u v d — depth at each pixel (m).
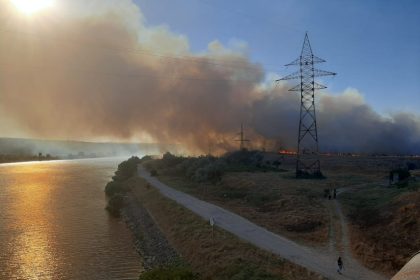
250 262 38.12
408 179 76.75
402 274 9.20
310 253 40.00
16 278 41.84
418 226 42.53
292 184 85.69
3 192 103.69
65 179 140.62
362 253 39.25
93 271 43.91
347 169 121.88
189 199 75.62
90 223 67.69
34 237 57.62
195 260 43.09
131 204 82.94
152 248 52.09
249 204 69.19
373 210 54.50
